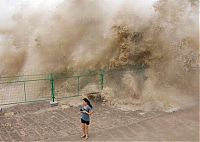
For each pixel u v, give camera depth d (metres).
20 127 11.57
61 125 11.69
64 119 12.33
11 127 11.59
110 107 13.74
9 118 12.60
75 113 13.02
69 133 10.90
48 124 11.83
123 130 11.04
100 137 10.47
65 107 13.82
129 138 10.30
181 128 11.08
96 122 11.90
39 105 14.34
